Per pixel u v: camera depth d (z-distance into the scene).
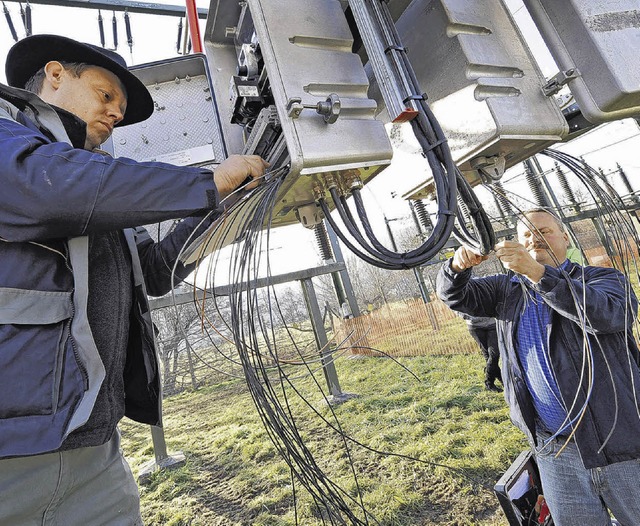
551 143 1.11
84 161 0.76
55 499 0.95
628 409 1.39
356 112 0.96
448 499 2.86
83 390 0.82
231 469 4.34
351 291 9.50
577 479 1.52
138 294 1.28
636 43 1.00
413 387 5.88
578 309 1.27
